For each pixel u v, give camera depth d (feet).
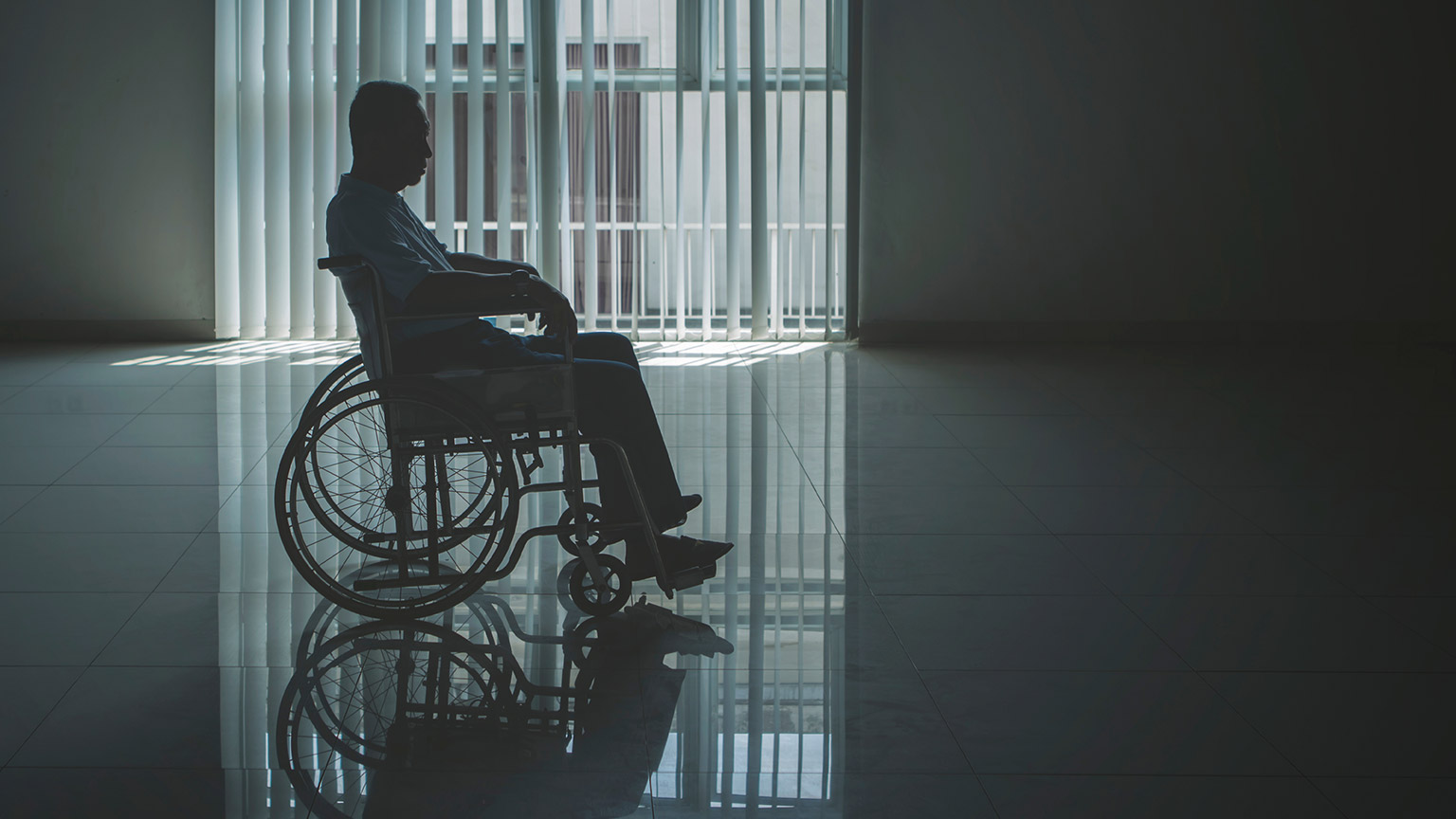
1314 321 20.40
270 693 7.18
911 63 19.61
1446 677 7.41
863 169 20.02
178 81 19.47
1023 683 7.36
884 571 9.43
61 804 5.83
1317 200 20.02
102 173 19.61
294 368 17.63
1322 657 7.72
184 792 5.99
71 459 12.44
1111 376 17.56
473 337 8.57
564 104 19.90
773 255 20.61
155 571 9.23
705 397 16.06
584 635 8.18
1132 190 20.01
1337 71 19.63
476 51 19.65
